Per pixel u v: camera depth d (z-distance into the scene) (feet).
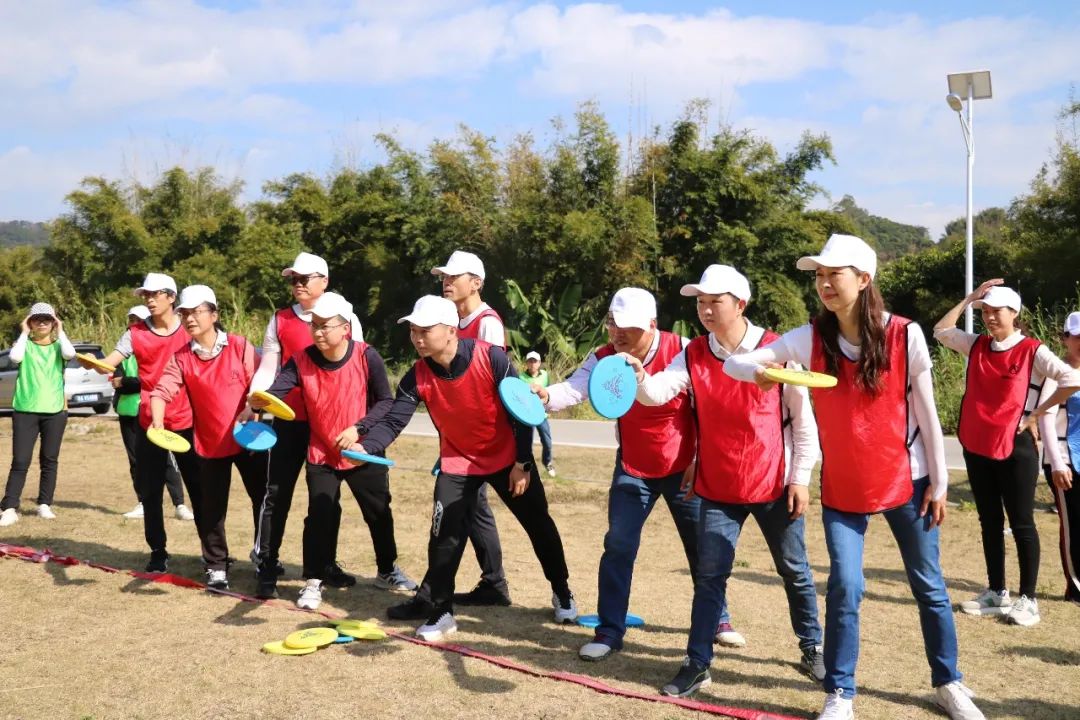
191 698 14.56
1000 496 20.07
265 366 20.57
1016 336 19.81
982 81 49.96
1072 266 69.51
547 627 18.60
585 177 82.94
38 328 29.19
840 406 13.33
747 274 79.15
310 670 15.80
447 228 87.04
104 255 105.91
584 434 55.26
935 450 13.56
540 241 80.38
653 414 16.43
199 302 19.76
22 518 29.27
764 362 13.80
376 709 14.16
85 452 46.39
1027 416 19.71
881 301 13.23
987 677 15.94
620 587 16.96
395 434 17.62
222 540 20.86
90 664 16.03
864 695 14.94
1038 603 20.93
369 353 19.25
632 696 14.70
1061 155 72.79
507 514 31.32
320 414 19.10
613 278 79.30
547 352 77.97
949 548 26.94
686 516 16.70
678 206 82.38
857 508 13.53
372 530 20.76
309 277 20.45
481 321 19.88
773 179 82.12
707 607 14.99
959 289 93.45
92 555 24.21
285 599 20.38
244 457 21.06
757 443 14.66
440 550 17.65
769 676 15.81
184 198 112.47
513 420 17.72
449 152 88.69
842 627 13.47
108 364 25.90
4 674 15.52
